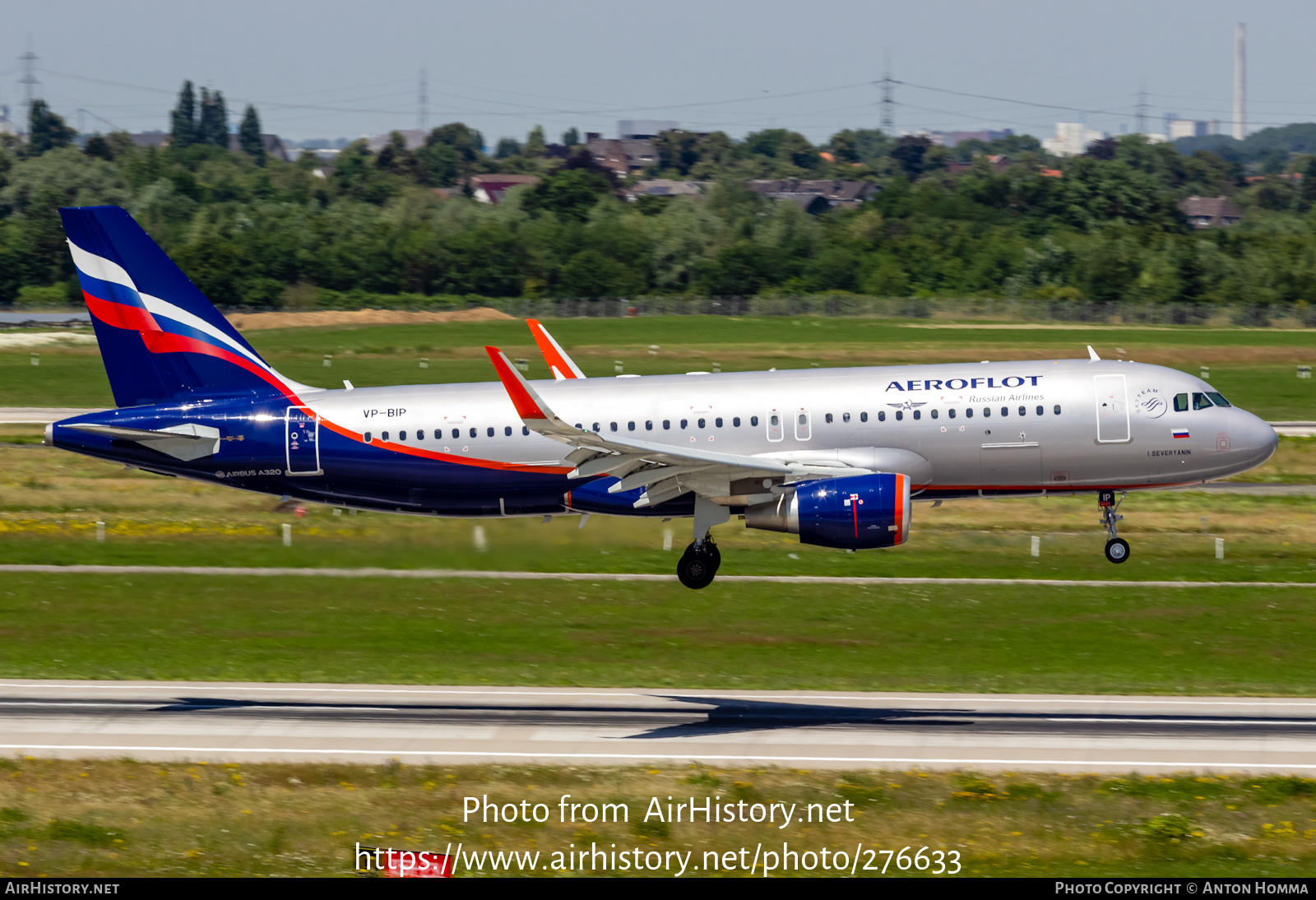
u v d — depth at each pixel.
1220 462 157.00
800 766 114.69
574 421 158.88
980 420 155.38
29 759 116.38
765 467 143.88
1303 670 151.12
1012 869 93.75
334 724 128.25
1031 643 163.00
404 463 162.88
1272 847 96.94
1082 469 156.75
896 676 148.62
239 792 108.12
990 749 119.31
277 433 163.88
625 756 117.56
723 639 165.50
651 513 155.75
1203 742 121.69
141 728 126.56
